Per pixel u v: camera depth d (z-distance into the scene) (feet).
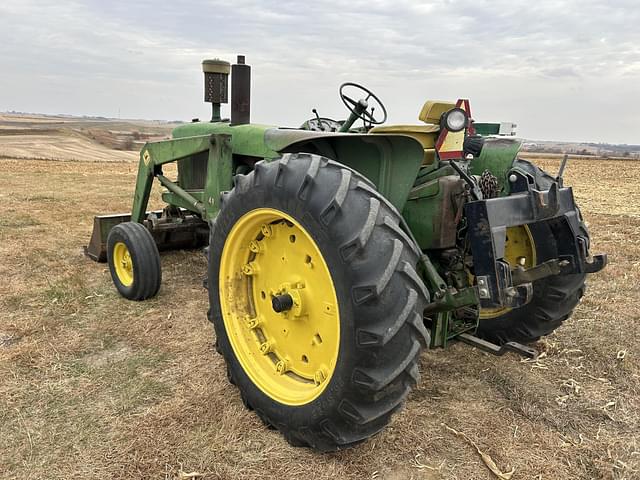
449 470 7.43
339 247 6.53
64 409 8.70
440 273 9.45
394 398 6.76
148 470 7.26
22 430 8.11
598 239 22.71
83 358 10.60
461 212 8.74
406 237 6.75
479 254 7.53
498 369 10.41
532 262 10.12
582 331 12.22
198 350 11.03
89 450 7.66
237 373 8.63
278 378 8.26
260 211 7.79
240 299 8.89
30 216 24.61
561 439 8.20
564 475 7.38
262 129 12.06
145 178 15.71
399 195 8.33
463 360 10.80
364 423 6.79
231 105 13.41
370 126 11.93
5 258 17.31
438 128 8.87
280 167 7.41
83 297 13.97
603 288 15.43
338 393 6.79
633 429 8.51
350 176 6.95
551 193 8.03
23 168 58.44
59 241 19.95
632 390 9.71
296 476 7.20
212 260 8.84
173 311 13.26
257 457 7.58
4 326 11.99
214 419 8.46
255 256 8.77
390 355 6.45
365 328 6.39
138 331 11.97
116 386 9.48
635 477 7.34
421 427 8.39
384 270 6.37
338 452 7.70
